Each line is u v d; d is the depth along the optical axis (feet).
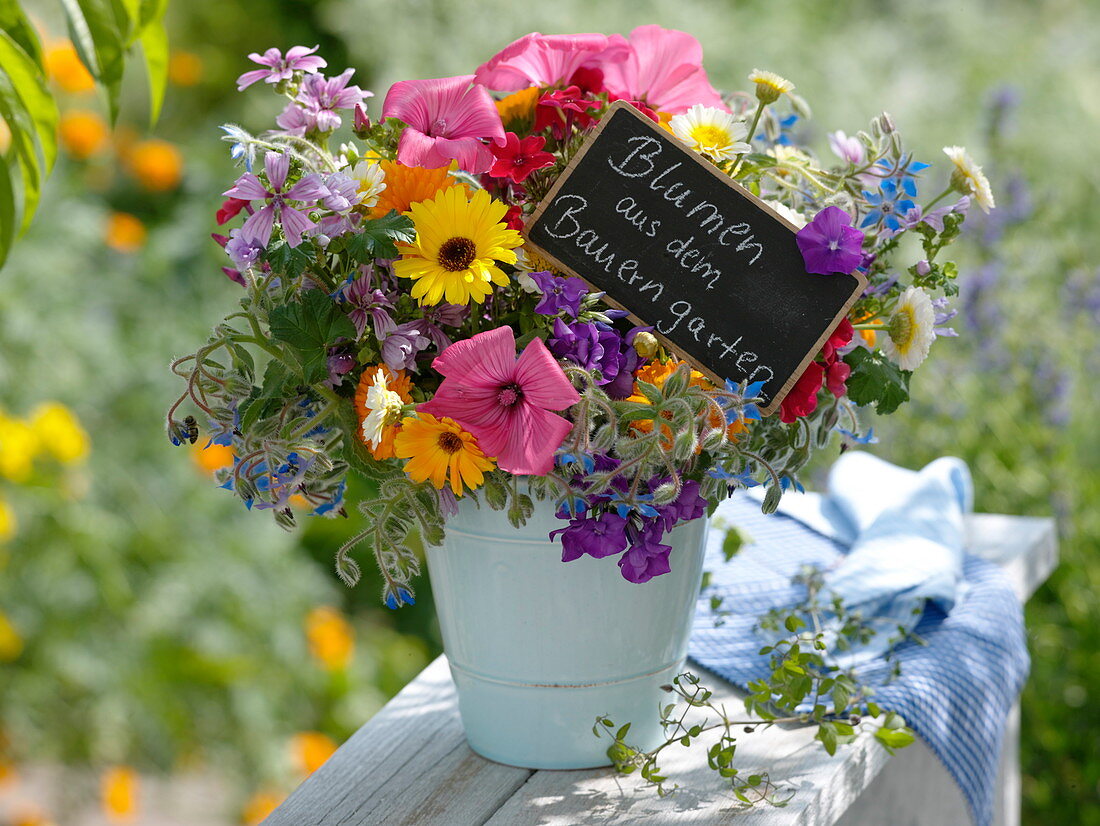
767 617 3.87
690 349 2.91
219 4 12.94
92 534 7.89
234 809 7.93
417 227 2.71
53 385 8.25
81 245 8.88
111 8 3.35
